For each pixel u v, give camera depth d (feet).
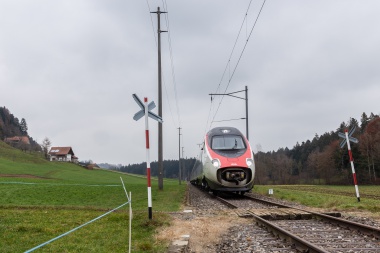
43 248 27.91
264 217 41.55
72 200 71.41
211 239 32.76
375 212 47.11
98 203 64.49
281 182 401.49
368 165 283.38
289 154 502.38
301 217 42.09
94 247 28.30
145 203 62.64
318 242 28.96
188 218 43.06
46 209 51.13
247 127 105.70
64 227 36.83
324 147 391.45
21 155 449.06
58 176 297.74
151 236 32.55
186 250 28.40
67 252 26.63
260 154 431.02
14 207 52.42
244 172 69.77
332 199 68.95
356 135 307.58
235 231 35.58
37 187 103.65
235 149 73.41
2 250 27.14
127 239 31.30
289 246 28.09
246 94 106.73
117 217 42.19
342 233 32.78
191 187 138.10
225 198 74.64
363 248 26.55
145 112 40.81
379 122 317.42
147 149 40.60
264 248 27.76
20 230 35.32
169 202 65.51
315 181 367.04
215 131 78.23
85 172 388.37
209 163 72.18
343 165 304.50
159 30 106.11
